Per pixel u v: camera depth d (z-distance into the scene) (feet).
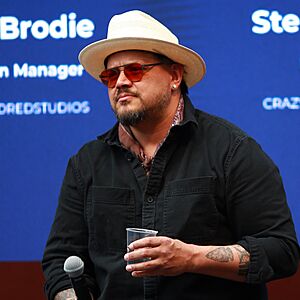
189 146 21.59
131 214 21.38
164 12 33.17
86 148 22.79
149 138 21.95
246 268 20.18
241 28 33.01
